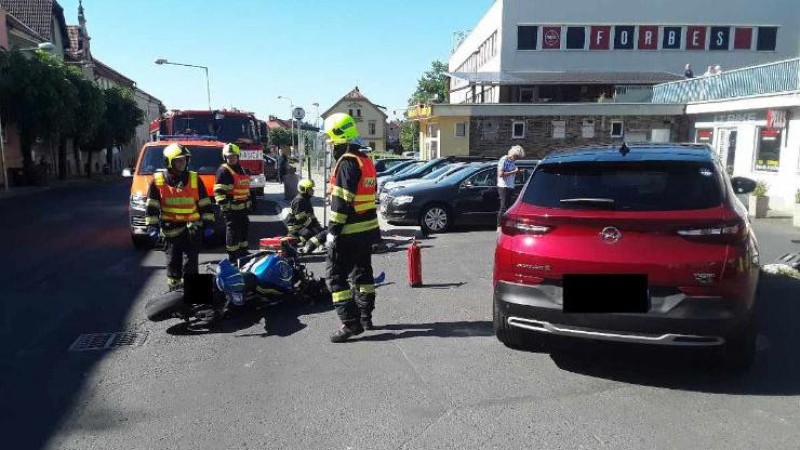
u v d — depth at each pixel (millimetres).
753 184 6074
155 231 6277
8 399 4172
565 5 35875
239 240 8297
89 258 9508
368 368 4645
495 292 4645
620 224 4035
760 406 3912
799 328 5418
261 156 16359
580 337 4211
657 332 3980
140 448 3496
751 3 36406
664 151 4680
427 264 8703
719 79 22016
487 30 40219
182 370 4660
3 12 29062
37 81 25719
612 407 3926
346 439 3555
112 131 38656
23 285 7625
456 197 11938
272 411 3932
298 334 5500
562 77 33469
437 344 5172
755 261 4145
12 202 20328
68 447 3521
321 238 9172
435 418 3801
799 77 17250
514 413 3852
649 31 36281
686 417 3773
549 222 4262
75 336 5539
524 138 26672
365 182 5258
